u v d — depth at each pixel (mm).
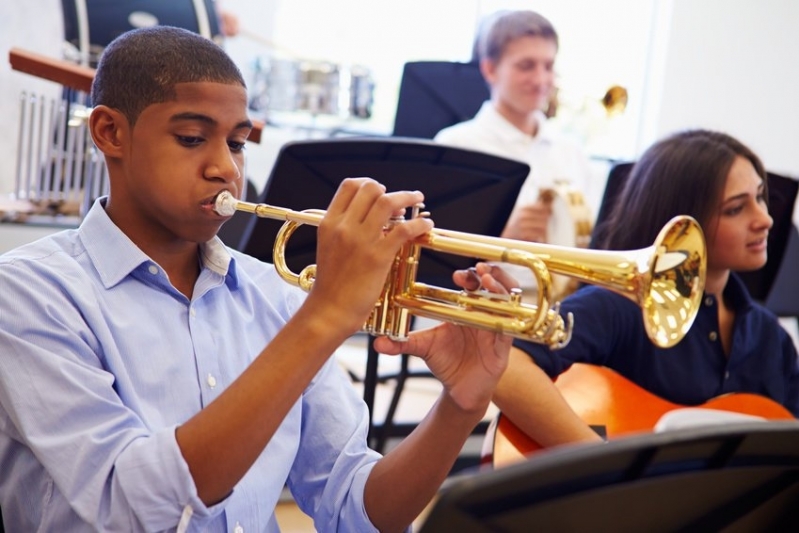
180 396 1292
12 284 1235
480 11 5406
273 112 4695
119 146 1297
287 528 2828
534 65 3617
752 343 2109
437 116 3934
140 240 1330
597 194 5273
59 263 1285
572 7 5574
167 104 1251
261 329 1428
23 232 3078
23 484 1271
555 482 795
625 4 5598
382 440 3336
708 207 1981
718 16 5527
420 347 1313
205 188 1266
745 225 1993
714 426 840
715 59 5574
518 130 3732
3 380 1207
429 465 1347
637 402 1950
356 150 2021
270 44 4559
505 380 1780
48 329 1220
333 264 1146
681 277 1293
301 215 1290
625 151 5676
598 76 5641
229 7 4945
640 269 1231
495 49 3668
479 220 2246
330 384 1469
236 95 1282
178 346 1308
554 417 1771
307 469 1455
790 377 2191
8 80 3494
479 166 2146
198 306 1355
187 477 1118
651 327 1236
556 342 1217
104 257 1308
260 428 1126
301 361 1132
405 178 2109
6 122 3473
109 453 1164
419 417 3717
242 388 1126
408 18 5316
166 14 3162
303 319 1145
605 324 1995
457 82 3910
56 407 1188
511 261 1200
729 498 914
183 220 1276
